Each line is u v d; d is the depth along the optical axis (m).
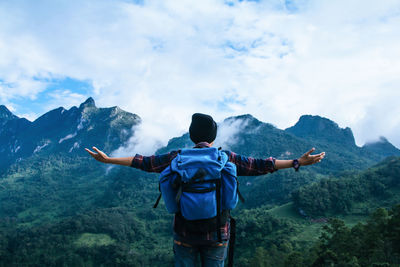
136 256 105.06
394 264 37.69
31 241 118.88
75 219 140.12
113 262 102.19
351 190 119.50
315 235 91.88
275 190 173.88
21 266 101.81
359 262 42.09
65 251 110.44
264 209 138.38
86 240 123.88
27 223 195.50
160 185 2.09
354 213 109.88
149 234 145.12
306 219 109.94
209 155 2.08
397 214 43.59
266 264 66.94
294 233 95.62
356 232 49.72
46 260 102.69
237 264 81.38
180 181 1.98
